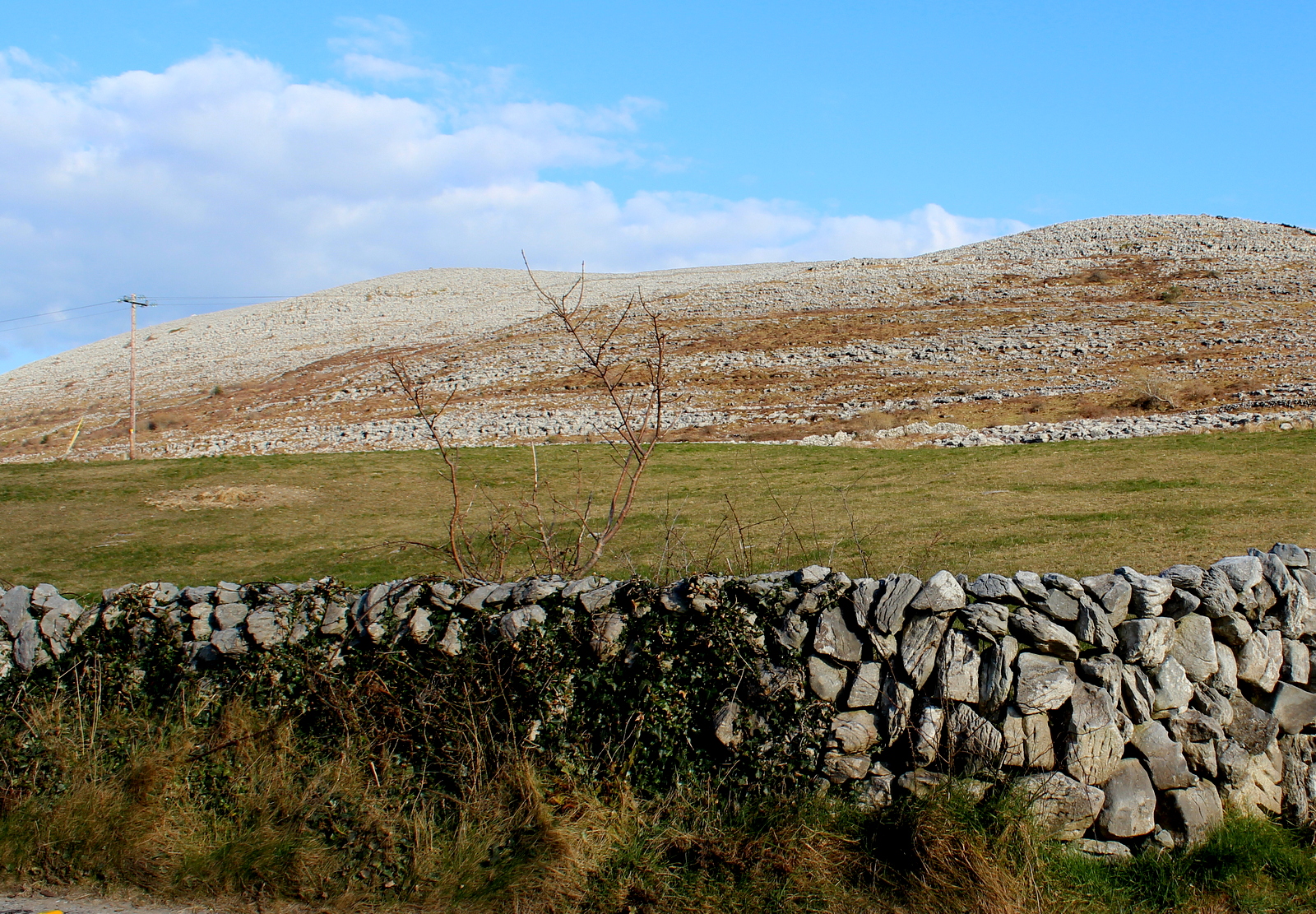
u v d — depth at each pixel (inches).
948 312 2197.3
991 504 689.0
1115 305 2076.8
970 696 202.8
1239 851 189.6
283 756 222.7
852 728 206.4
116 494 930.7
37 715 242.8
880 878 184.7
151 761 224.1
